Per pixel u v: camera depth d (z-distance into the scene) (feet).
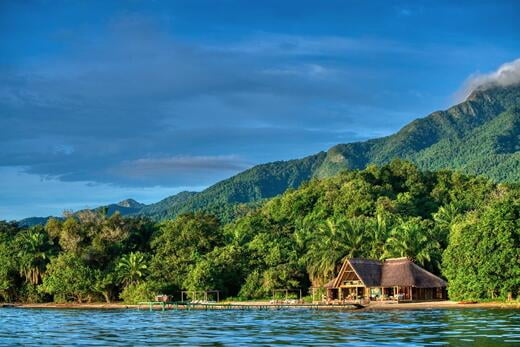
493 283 234.17
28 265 389.80
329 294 301.43
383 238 320.09
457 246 250.98
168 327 161.38
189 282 330.34
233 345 110.63
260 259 346.74
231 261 341.41
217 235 395.96
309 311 239.30
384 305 260.42
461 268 245.04
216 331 143.43
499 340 108.58
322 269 309.83
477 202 425.28
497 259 232.32
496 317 166.91
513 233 233.55
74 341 124.77
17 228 497.87
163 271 353.31
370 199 452.76
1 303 388.37
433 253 300.40
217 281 328.29
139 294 337.52
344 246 314.55
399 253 303.07
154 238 416.67
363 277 285.02
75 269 367.86
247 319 190.08
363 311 230.27
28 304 381.81
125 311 281.95
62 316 235.40
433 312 204.64
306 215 472.44
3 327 169.48
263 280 325.83
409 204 447.01
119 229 419.33
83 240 417.28
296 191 534.78
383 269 294.87
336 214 432.25
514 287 235.20
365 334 124.88
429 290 291.99
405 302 273.54
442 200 481.87
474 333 121.70
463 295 246.47
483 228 239.09
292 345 107.65
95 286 361.51
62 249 413.80
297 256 344.69
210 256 353.31
